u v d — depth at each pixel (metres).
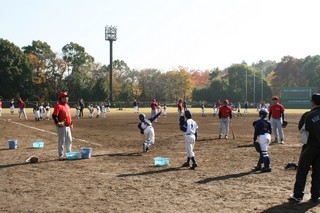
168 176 9.95
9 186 8.82
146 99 111.12
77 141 18.36
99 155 13.74
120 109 66.81
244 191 8.34
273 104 17.31
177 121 34.84
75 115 46.47
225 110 19.27
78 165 11.60
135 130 24.73
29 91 86.50
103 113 42.41
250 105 87.75
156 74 112.75
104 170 10.79
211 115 48.03
